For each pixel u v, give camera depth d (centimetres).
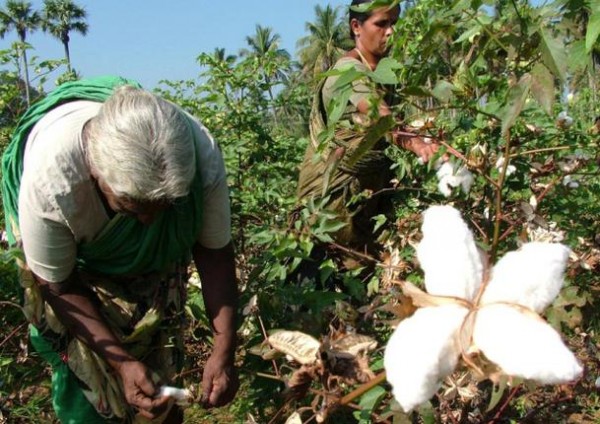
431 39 195
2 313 274
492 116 186
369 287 259
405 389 83
